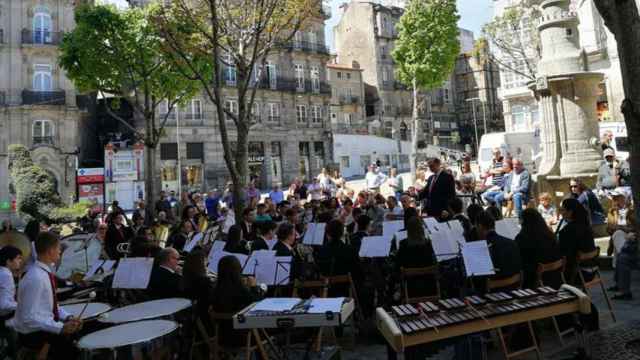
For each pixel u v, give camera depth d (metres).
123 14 18.80
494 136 31.59
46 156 35.47
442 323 4.10
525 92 43.28
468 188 13.66
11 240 6.45
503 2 37.31
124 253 9.89
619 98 28.91
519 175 12.41
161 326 4.70
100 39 18.52
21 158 26.84
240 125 12.18
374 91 60.66
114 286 6.23
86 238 9.52
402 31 37.62
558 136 12.05
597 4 5.08
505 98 44.81
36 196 26.14
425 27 36.59
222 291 5.06
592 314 5.60
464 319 4.17
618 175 11.93
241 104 12.25
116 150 24.41
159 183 39.50
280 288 7.05
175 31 14.29
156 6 14.52
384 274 7.75
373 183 20.77
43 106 35.72
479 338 4.61
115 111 42.41
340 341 6.50
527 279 5.95
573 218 6.36
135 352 4.13
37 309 4.83
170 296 6.09
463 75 71.69
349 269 6.74
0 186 34.31
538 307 4.43
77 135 37.72
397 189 17.94
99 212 20.34
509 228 6.88
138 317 5.04
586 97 11.77
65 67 19.11
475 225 6.68
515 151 31.55
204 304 5.43
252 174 45.22
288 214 11.13
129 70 19.17
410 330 3.97
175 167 40.72
